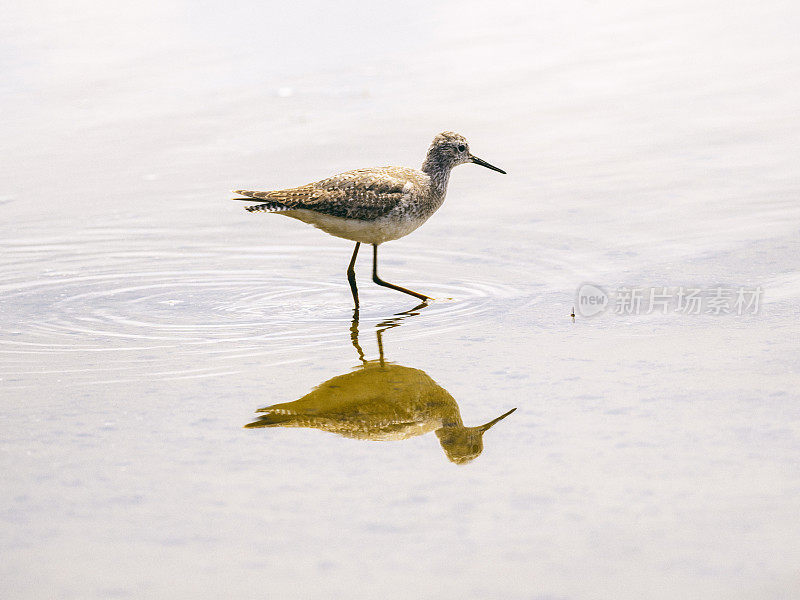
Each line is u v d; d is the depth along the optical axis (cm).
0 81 2127
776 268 1293
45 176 1758
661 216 1497
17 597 690
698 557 714
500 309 1238
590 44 2278
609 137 1812
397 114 1948
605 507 780
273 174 1708
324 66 2209
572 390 991
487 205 1600
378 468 865
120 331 1209
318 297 1330
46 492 828
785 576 690
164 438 923
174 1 2670
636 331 1138
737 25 2348
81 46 2330
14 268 1430
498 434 908
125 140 1892
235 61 2244
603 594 677
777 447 856
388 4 2612
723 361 1038
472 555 725
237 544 747
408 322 1221
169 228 1579
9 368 1093
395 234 1339
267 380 1057
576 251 1406
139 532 766
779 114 1853
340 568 714
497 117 1922
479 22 2467
